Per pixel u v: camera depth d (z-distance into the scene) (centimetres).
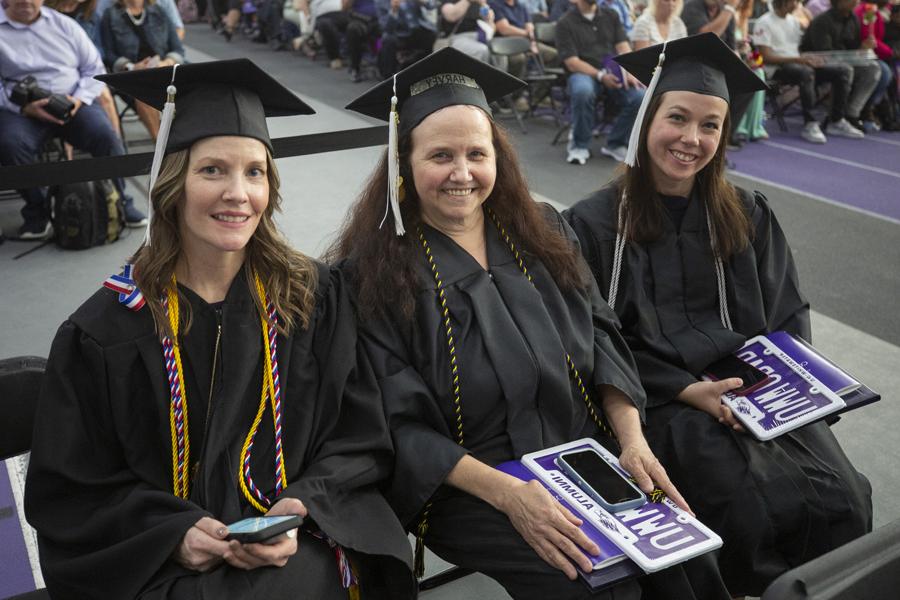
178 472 172
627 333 246
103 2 632
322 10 1059
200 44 1260
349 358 190
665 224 245
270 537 151
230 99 174
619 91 689
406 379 195
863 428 323
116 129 546
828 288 459
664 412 230
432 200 204
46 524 168
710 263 246
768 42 835
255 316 181
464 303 203
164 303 173
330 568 171
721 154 244
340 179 534
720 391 223
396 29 877
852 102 866
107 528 165
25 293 417
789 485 210
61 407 168
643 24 701
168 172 171
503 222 219
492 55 788
